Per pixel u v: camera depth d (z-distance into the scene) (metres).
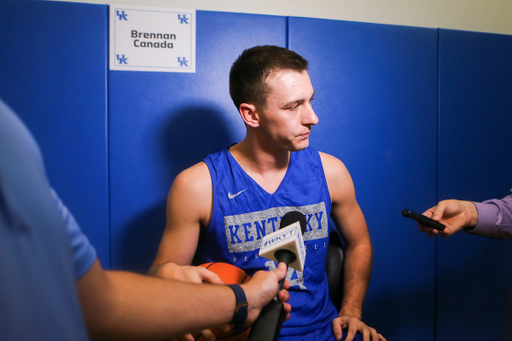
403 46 1.38
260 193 0.98
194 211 0.96
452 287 1.46
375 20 1.50
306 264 1.00
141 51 1.21
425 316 1.44
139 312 0.44
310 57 1.30
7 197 0.20
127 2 1.32
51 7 1.14
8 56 1.12
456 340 1.47
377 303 1.40
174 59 1.23
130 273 0.48
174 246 0.96
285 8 1.43
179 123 1.25
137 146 1.22
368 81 1.36
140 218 1.23
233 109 1.28
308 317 0.96
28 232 0.21
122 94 1.20
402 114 1.39
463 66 1.43
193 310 0.48
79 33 1.16
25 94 1.13
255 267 0.97
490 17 1.58
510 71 1.47
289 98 0.88
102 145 1.20
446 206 0.98
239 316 0.52
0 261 0.20
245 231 0.97
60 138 1.17
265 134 0.94
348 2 1.48
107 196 1.21
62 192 1.17
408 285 1.42
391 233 1.40
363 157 1.37
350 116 1.35
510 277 1.49
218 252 0.99
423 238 1.43
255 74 0.90
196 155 1.26
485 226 0.99
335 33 1.32
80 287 0.37
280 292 0.61
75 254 0.35
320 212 1.03
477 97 1.45
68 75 1.16
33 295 0.21
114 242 1.22
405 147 1.40
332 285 1.12
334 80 1.33
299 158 1.06
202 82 1.25
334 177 1.09
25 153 0.21
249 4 1.41
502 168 1.48
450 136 1.43
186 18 1.23
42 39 1.14
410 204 1.41
